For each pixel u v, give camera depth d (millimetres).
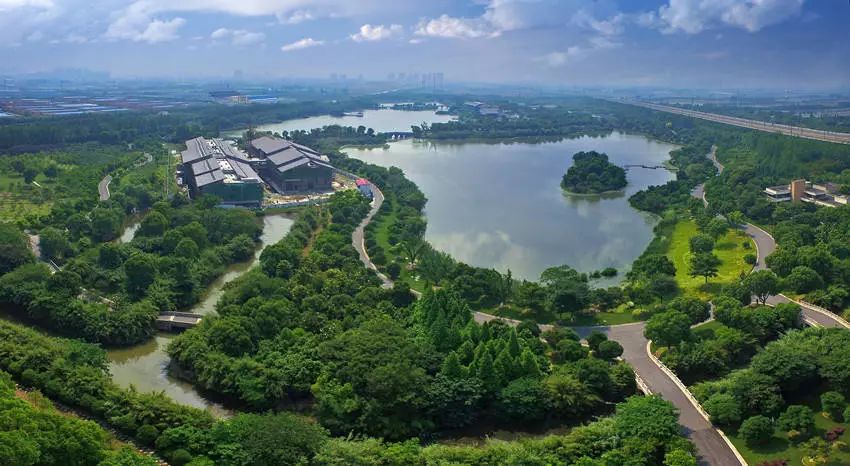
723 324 157500
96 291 175875
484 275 184750
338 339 138375
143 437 111625
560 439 109000
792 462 105812
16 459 86938
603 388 128125
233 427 109375
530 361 130250
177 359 143750
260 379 127625
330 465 100375
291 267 195250
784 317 152625
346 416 120312
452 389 122438
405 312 164125
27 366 129625
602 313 174750
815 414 119000
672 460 100062
